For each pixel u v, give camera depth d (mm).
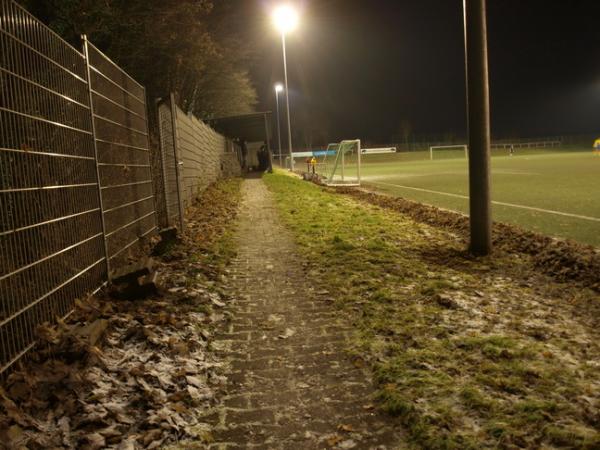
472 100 7785
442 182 24750
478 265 7402
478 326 4859
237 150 41000
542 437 2969
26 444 2850
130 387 3668
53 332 4133
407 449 2994
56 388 3459
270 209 14719
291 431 3236
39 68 4559
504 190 18578
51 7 11703
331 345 4605
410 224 11445
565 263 7043
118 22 13781
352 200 17641
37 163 4461
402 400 3439
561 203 14305
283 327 5102
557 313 5305
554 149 82750
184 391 3633
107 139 6586
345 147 25484
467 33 7688
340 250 8398
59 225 4789
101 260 5816
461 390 3549
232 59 28156
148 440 3057
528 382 3680
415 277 6730
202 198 16156
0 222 3826
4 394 3221
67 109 5168
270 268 7520
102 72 6531
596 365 3949
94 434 3029
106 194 6352
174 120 10086
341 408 3498
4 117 3939
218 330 5062
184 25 16297
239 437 3182
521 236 9023
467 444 2932
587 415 3158
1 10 3938
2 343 3580
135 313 5215
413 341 4492
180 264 7418
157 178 10289
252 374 4070
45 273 4430
